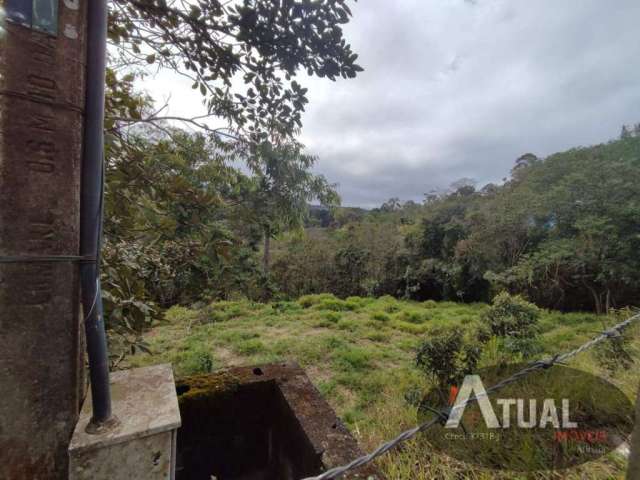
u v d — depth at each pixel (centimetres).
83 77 56
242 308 636
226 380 146
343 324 560
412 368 366
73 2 55
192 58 122
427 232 1058
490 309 379
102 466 56
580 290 720
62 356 56
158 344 443
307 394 138
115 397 68
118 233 122
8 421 51
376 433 204
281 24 106
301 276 1062
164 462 61
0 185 48
